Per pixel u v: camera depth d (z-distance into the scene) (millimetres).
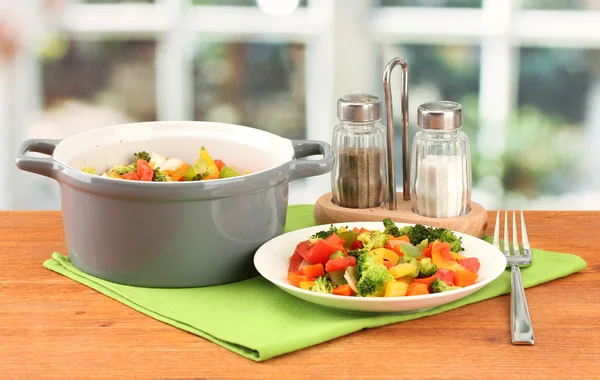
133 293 1376
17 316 1301
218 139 1660
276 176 1428
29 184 3379
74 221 1438
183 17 3227
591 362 1136
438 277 1301
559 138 3342
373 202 1729
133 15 3232
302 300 1345
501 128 3334
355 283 1278
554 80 3285
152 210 1362
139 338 1224
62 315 1307
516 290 1327
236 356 1166
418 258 1353
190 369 1127
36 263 1537
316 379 1098
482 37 3246
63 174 1414
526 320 1233
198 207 1366
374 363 1142
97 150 1595
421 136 1675
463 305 1332
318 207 1735
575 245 1628
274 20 3240
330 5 3225
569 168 3369
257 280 1450
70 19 3238
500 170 3371
